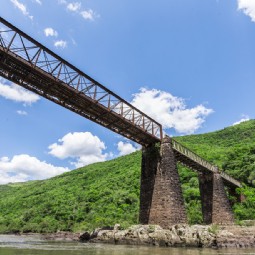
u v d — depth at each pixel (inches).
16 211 4606.3
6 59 871.1
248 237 1157.7
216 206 1653.5
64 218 3272.6
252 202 2138.3
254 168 2721.5
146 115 1323.8
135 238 1171.9
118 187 3927.2
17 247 1054.4
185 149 1502.2
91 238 1446.9
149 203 1272.1
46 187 6107.3
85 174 6028.5
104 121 1226.0
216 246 1053.2
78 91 1031.6
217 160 3580.2
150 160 1348.4
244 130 5723.4
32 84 989.8
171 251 869.8
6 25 836.0
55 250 901.8
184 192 2623.0
